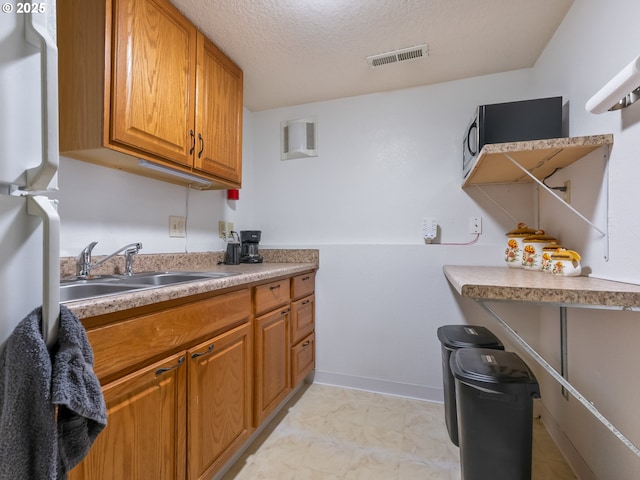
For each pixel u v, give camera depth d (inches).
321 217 91.9
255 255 88.5
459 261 77.5
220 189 80.0
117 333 32.3
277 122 96.7
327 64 72.9
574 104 54.2
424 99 82.8
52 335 18.8
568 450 55.5
